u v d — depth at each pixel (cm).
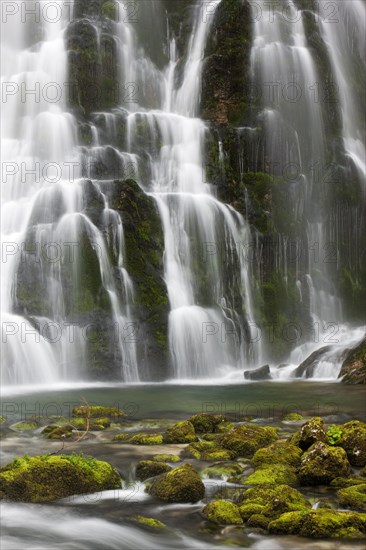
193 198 2625
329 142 3219
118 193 2441
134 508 824
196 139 2980
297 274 2834
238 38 3266
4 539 742
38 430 1259
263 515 775
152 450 1082
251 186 2862
